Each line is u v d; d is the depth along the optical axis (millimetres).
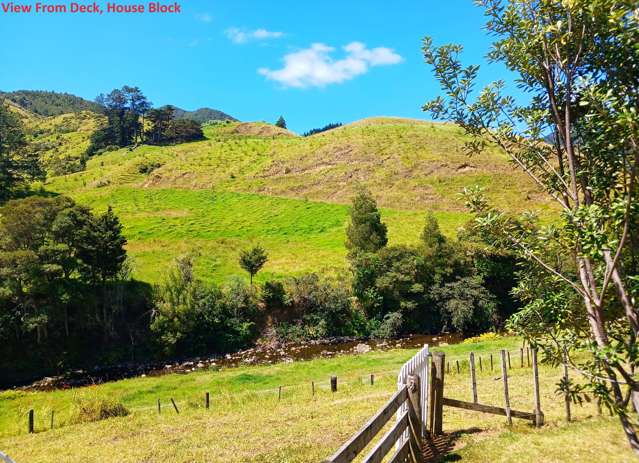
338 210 79000
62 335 38281
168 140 157875
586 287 5914
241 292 44094
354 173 95000
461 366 22578
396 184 87688
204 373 31000
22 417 19922
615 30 5230
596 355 5590
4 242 38438
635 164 5105
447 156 95500
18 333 36250
